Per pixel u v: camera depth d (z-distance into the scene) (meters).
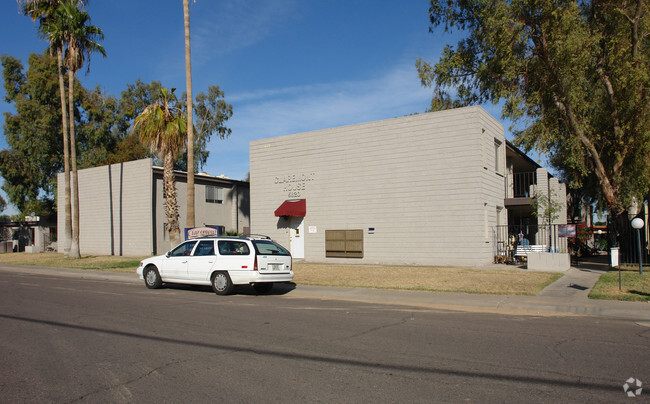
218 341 7.55
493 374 5.77
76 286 15.88
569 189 35.12
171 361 6.38
